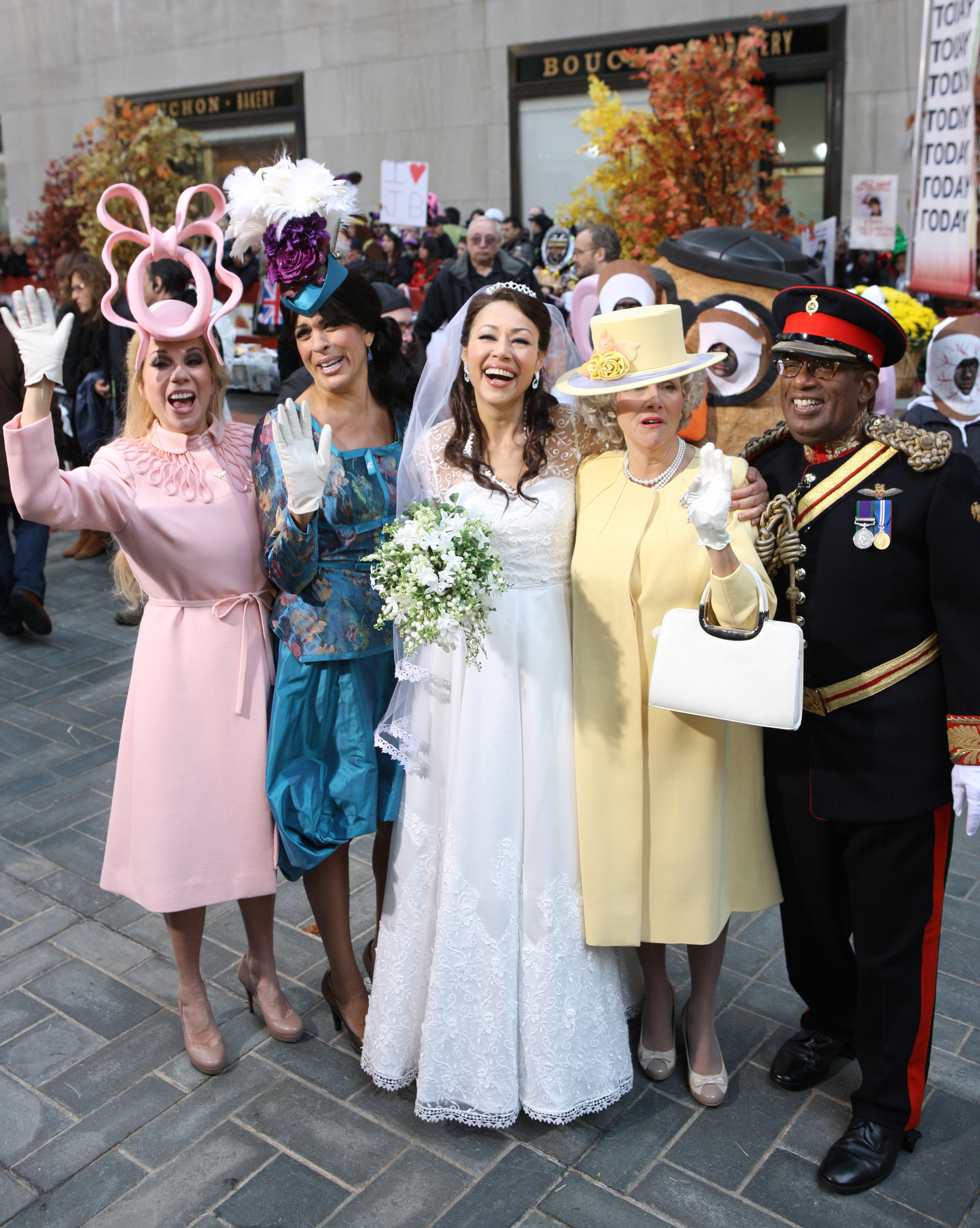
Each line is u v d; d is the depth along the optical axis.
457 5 14.95
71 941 3.39
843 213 13.59
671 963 3.27
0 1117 2.68
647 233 6.23
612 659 2.49
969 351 4.11
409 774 2.60
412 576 2.25
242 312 10.81
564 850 2.54
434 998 2.55
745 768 2.61
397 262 10.53
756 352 4.02
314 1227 2.35
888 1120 2.48
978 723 2.26
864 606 2.34
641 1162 2.52
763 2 13.42
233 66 16.81
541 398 2.59
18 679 5.40
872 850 2.42
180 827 2.65
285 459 2.41
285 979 3.21
